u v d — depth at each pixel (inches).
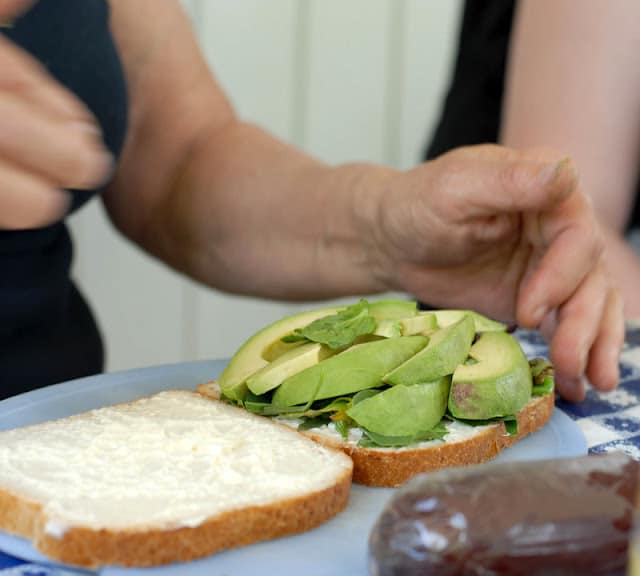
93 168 17.9
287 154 37.3
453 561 17.6
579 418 26.9
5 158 17.8
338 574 19.9
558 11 44.2
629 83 43.3
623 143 43.6
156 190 38.9
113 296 60.7
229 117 39.8
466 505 17.9
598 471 18.4
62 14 29.0
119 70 30.9
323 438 23.7
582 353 27.2
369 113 66.9
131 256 60.6
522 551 17.5
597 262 29.0
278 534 20.9
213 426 23.7
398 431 23.4
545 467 18.6
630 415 27.1
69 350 32.2
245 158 37.4
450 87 53.5
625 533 17.6
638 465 18.7
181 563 20.1
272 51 62.9
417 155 69.0
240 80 62.6
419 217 29.5
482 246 30.0
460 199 28.3
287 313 66.8
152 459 22.1
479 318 26.4
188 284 62.9
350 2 63.9
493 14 50.1
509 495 18.0
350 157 67.2
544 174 27.0
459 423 24.4
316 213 34.6
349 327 25.2
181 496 20.8
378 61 66.0
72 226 58.2
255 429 23.7
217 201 37.2
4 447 22.5
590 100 43.4
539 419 25.5
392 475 23.1
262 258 36.6
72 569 19.9
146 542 19.8
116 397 26.5
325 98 65.4
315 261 35.2
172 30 38.2
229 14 61.1
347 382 24.1
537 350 30.7
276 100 64.1
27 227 18.1
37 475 21.4
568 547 17.5
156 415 24.3
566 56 43.7
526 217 29.3
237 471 21.8
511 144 44.8
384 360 24.2
